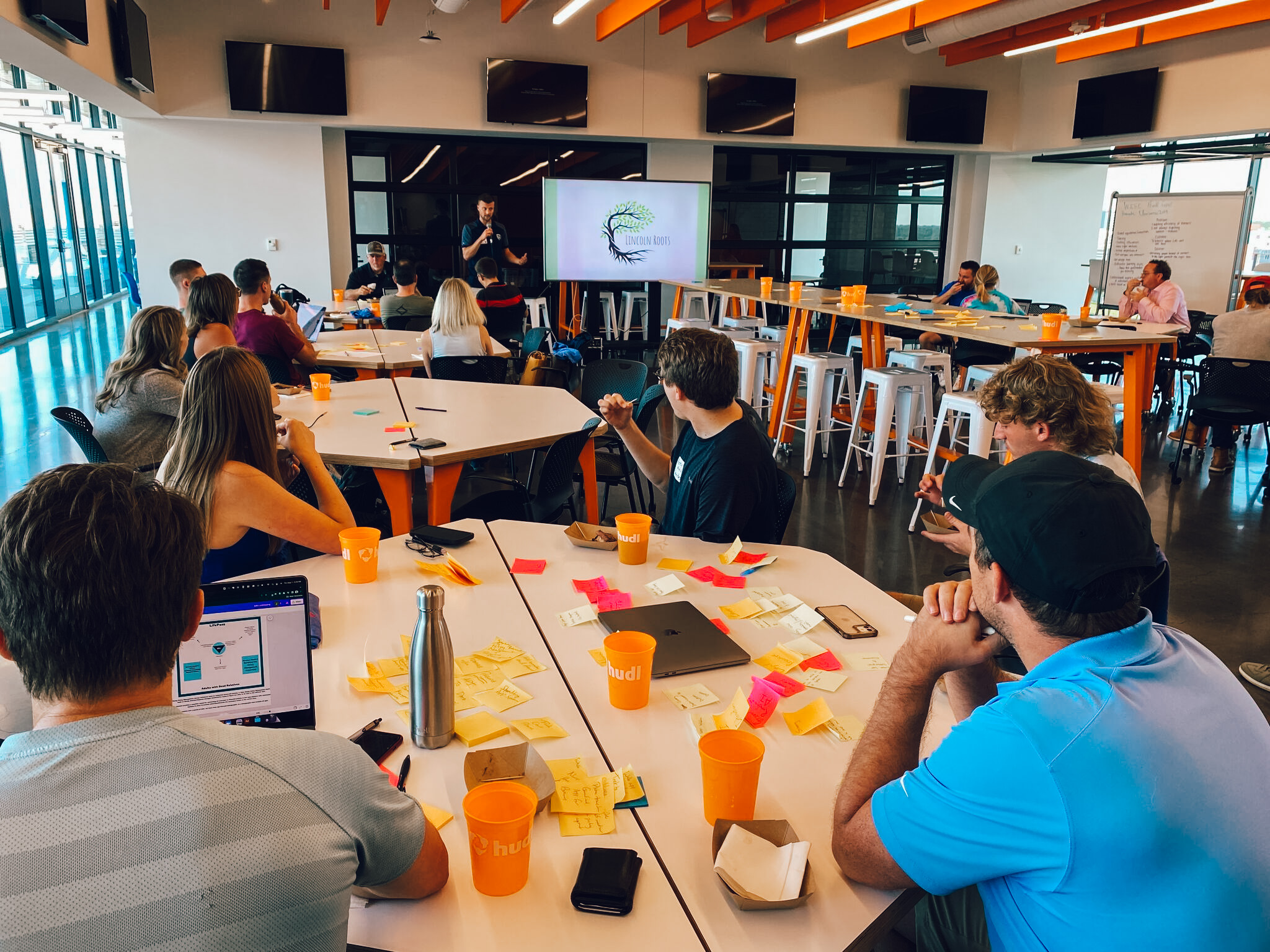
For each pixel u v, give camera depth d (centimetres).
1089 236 1141
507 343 691
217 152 859
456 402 400
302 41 837
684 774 131
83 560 74
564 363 546
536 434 339
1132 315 759
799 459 598
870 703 152
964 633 113
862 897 107
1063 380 219
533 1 877
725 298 846
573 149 990
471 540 224
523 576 203
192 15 804
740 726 142
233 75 811
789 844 112
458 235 975
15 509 76
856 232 1095
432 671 131
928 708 117
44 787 73
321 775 84
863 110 1003
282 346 470
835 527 459
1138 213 932
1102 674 95
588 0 679
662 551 221
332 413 374
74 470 80
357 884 92
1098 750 89
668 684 157
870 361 631
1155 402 766
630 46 924
